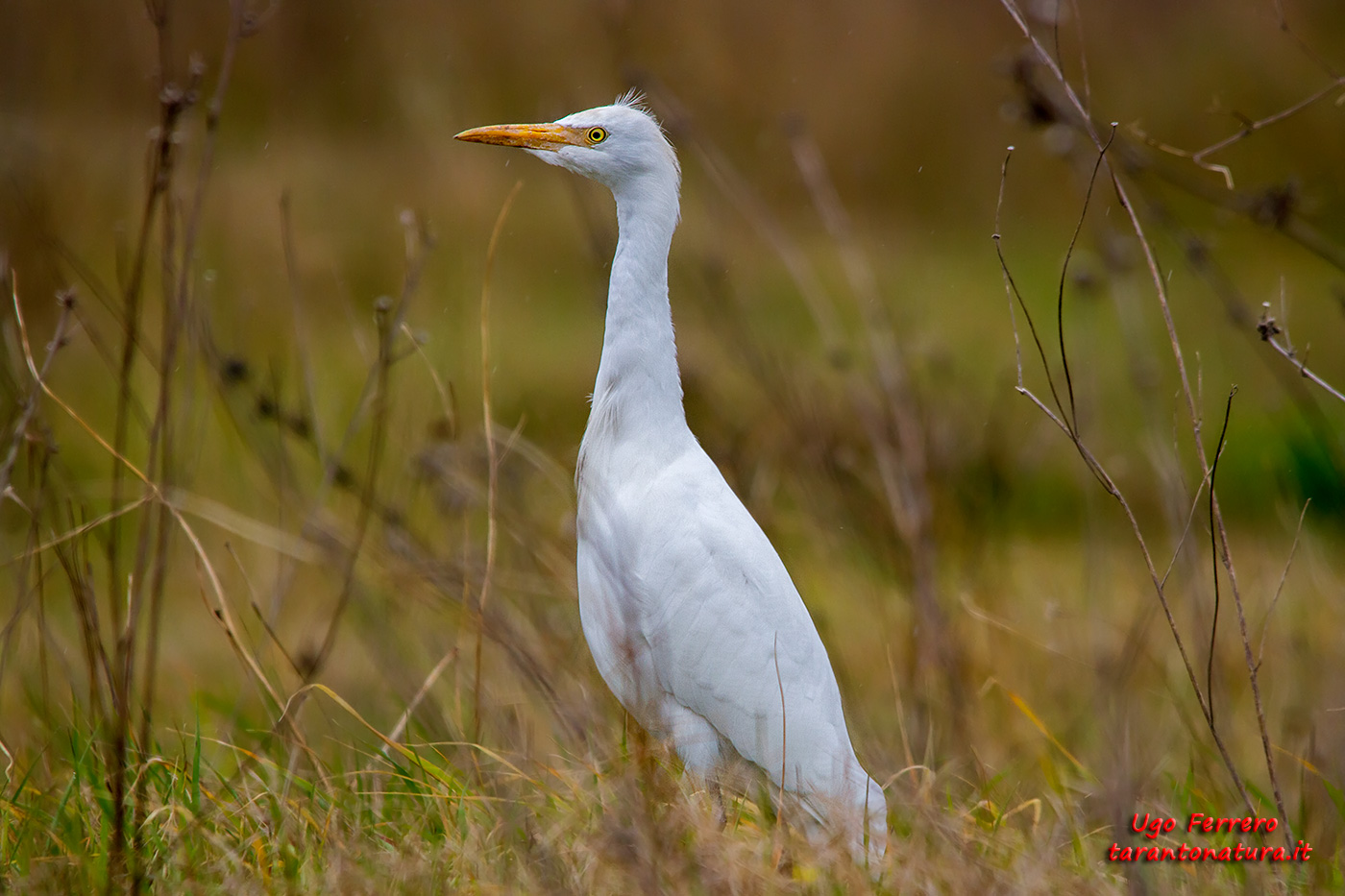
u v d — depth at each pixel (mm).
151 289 16859
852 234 23562
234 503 13680
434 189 23812
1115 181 7012
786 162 24922
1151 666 10930
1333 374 18641
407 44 27062
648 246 7895
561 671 8391
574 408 17500
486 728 8602
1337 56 27547
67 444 15133
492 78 26031
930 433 11961
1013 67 9250
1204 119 27406
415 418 12453
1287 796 8828
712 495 7742
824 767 7406
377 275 20531
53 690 10094
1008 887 6301
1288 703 9711
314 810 7293
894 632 10922
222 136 25172
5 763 8359
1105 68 29266
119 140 21000
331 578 10594
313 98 26719
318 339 18219
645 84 11312
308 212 22359
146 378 15219
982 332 20297
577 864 6605
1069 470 16094
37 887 6230
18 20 21703
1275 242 24141
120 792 6129
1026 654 11422
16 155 17031
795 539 12812
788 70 28000
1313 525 14000
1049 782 8367
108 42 22922
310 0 27562
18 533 12641
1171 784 8367
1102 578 11539
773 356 12266
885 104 28406
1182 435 16859
